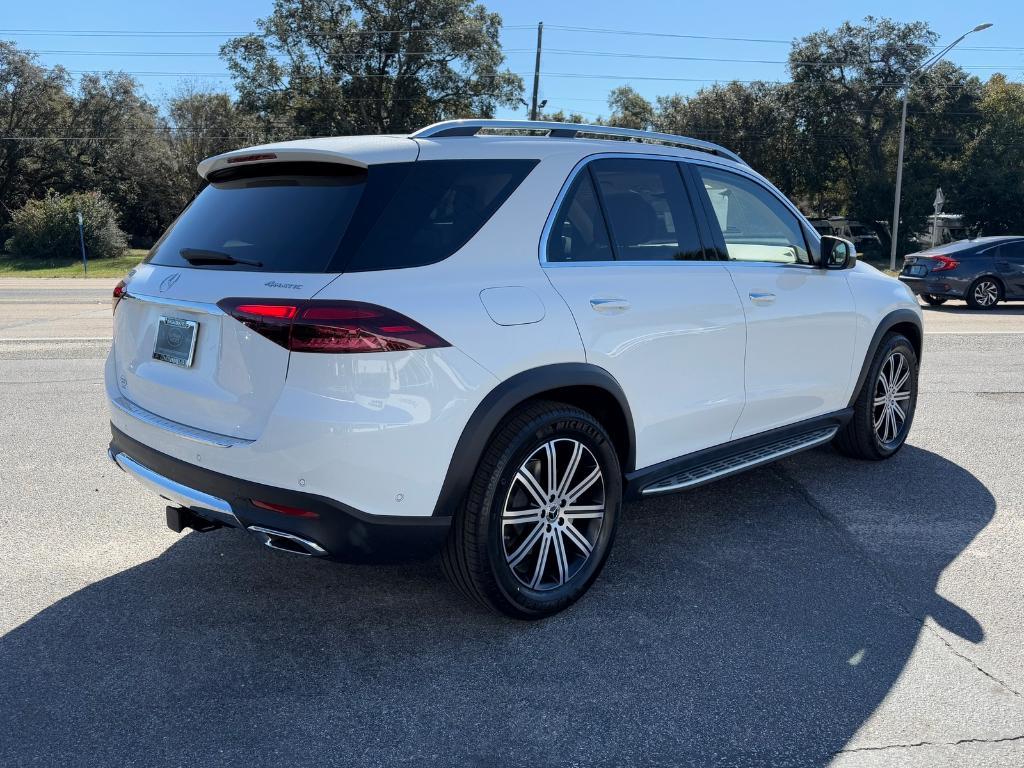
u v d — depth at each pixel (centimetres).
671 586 353
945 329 1212
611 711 263
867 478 501
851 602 340
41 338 1020
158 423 303
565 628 316
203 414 289
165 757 237
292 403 262
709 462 395
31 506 435
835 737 251
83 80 5569
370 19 4853
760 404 414
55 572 357
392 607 331
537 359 300
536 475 311
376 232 279
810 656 297
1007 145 4425
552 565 326
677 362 360
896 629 318
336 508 266
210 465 283
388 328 264
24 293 1905
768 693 274
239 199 318
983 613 332
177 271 310
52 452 530
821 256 455
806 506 452
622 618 324
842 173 4966
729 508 450
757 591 349
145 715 257
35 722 252
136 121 5678
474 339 282
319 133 4888
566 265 325
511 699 269
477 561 293
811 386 450
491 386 286
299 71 4881
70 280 2616
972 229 4575
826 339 455
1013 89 4653
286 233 288
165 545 388
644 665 290
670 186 381
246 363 274
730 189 417
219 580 352
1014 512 445
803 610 332
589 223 340
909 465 528
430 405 272
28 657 289
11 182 5553
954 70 4553
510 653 297
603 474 332
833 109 4725
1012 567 375
